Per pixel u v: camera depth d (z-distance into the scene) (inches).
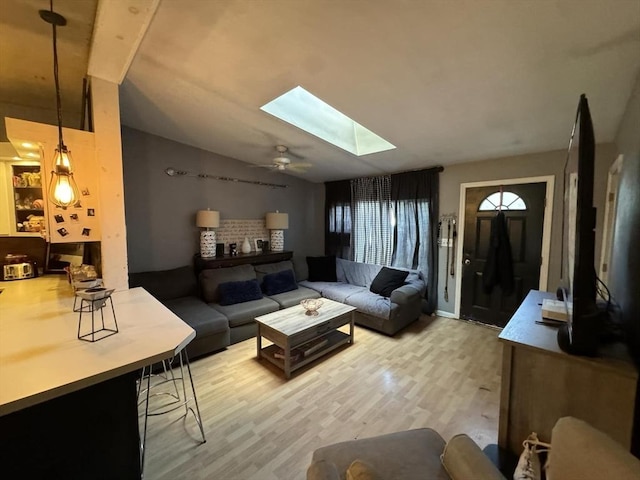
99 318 61.4
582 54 64.1
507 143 119.6
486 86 80.4
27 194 98.4
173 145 147.3
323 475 36.7
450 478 43.2
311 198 224.4
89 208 81.0
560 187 124.8
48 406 41.4
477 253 150.5
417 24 60.9
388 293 153.6
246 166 179.5
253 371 105.7
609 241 97.5
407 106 95.0
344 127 144.0
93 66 76.5
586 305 45.7
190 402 87.6
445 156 142.6
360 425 78.3
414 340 132.9
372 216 190.2
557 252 126.6
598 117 90.3
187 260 156.2
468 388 95.5
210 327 114.3
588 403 46.4
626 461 27.6
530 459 46.8
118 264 86.5
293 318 115.4
